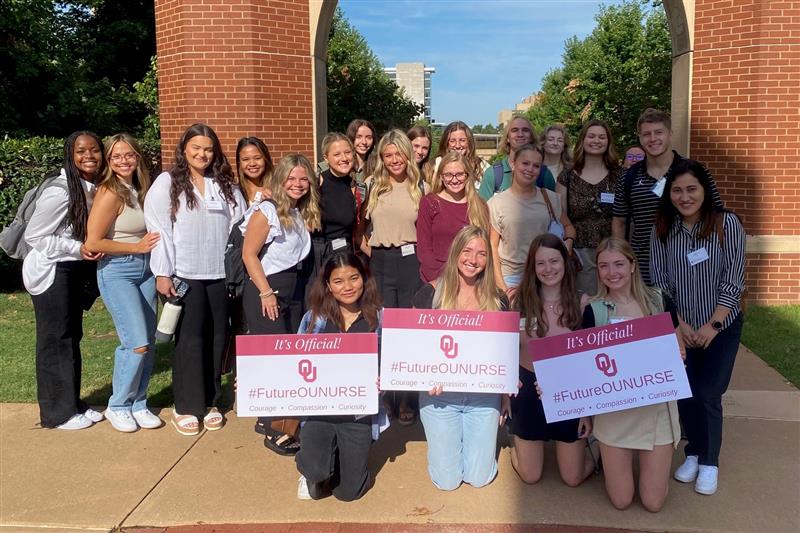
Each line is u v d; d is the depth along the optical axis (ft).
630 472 10.75
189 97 24.75
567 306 11.35
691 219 11.50
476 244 11.36
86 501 11.33
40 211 13.35
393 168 14.67
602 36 64.44
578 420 11.16
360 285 11.57
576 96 72.74
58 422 14.21
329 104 55.67
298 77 25.55
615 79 62.18
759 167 23.36
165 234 13.28
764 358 18.54
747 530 10.25
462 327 11.10
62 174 13.75
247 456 13.00
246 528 10.50
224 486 11.80
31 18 37.42
